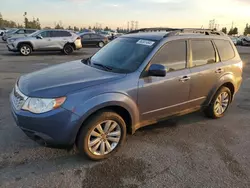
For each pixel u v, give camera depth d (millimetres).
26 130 2887
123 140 3367
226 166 3205
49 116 2748
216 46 4461
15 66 10219
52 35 15305
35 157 3197
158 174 2977
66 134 2844
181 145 3713
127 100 3188
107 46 4383
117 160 3234
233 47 4887
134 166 3117
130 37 4176
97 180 2812
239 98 6406
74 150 3402
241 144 3832
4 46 20031
